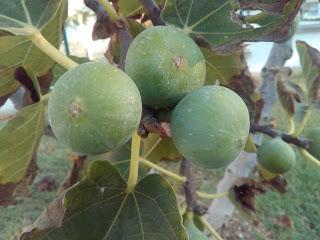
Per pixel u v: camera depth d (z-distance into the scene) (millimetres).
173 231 132
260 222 530
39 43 131
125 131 105
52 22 156
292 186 584
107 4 148
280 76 246
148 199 136
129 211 138
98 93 101
